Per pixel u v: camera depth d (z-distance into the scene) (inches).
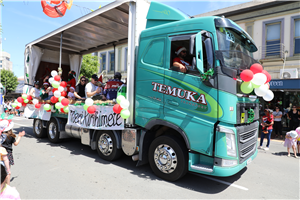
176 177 150.3
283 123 454.3
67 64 371.2
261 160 232.4
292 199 136.5
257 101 170.7
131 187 146.2
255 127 163.9
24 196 131.5
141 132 169.8
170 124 150.0
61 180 157.1
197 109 138.6
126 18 220.4
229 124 131.6
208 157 141.3
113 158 195.9
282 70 441.1
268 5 459.2
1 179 71.6
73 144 279.7
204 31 133.5
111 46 318.7
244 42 163.6
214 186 153.3
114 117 184.4
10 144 145.2
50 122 284.8
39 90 314.7
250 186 156.0
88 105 189.8
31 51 313.4
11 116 149.3
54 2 214.4
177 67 148.6
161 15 171.2
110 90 203.8
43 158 213.5
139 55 174.1
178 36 150.6
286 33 448.8
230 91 130.2
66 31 263.7
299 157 246.8
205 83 133.8
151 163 164.9
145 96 167.2
